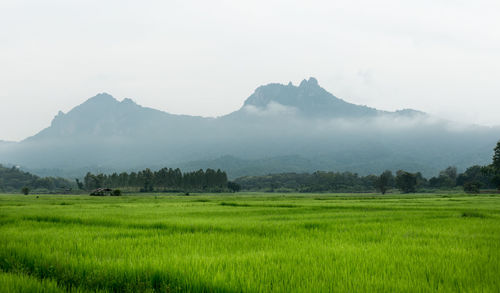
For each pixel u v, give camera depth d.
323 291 5.93
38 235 12.52
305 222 16.81
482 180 142.12
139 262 7.71
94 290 6.48
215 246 10.38
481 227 14.91
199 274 6.73
